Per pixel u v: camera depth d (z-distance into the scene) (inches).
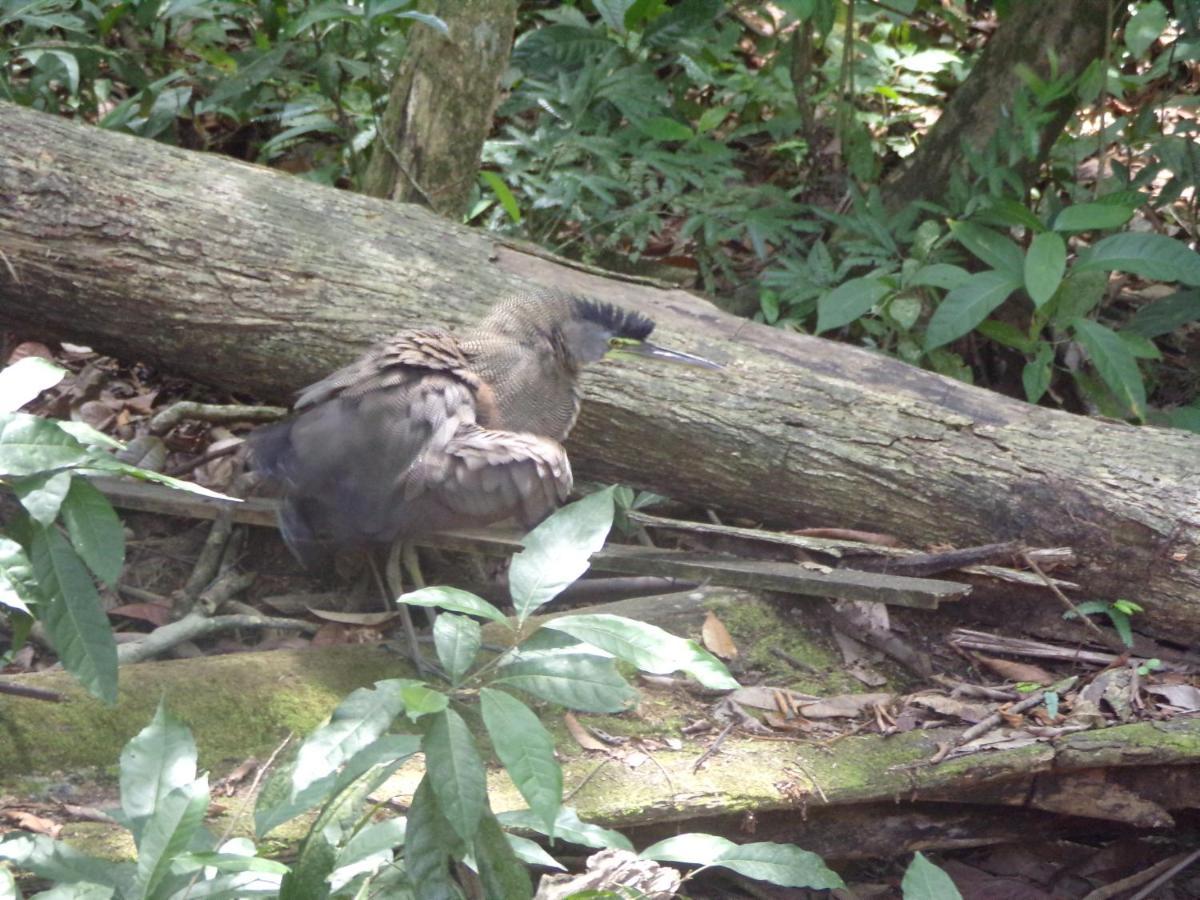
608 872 127.3
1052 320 266.2
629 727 186.5
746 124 358.9
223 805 161.5
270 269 224.5
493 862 113.1
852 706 196.7
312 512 201.2
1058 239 248.8
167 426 243.4
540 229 314.2
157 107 306.8
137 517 229.1
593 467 236.1
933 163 300.2
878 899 189.0
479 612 111.4
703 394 226.1
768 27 396.8
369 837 116.8
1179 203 334.0
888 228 286.0
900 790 179.9
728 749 184.4
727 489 230.1
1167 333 303.1
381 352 207.8
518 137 314.5
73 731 169.5
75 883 102.0
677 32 324.8
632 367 227.0
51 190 217.6
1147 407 283.3
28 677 178.4
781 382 227.6
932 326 253.3
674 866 178.4
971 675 208.5
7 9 273.0
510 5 267.1
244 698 180.1
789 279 283.4
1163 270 249.6
